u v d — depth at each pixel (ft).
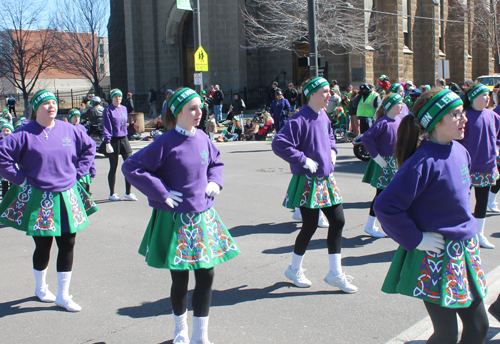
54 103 13.91
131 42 102.01
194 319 11.35
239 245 19.90
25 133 13.66
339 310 13.67
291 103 68.54
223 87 93.71
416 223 8.89
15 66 106.63
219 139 59.52
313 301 14.33
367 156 41.27
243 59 93.61
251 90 96.02
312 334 12.33
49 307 14.34
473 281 8.79
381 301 14.20
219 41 92.84
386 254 18.38
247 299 14.58
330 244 14.87
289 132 14.69
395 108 19.58
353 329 12.53
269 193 29.68
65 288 14.12
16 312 14.03
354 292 14.85
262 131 58.90
